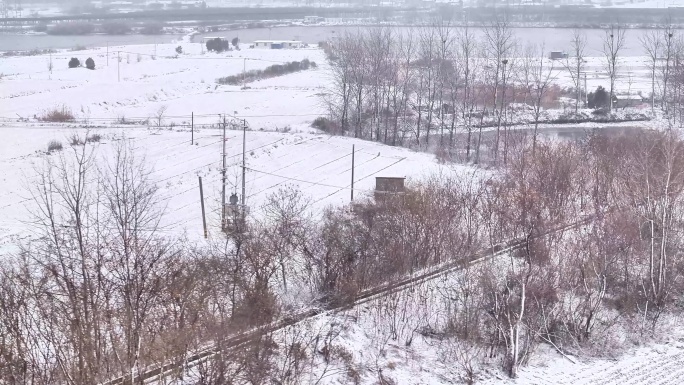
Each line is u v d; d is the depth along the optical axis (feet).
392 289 98.12
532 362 92.07
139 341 72.69
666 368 91.71
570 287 102.99
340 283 99.96
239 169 173.78
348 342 89.15
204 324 81.56
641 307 104.99
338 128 225.15
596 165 146.51
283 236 103.24
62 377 72.90
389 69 234.79
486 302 96.43
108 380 72.49
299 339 85.61
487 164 190.60
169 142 197.77
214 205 145.18
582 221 124.77
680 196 130.62
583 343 96.68
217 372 74.23
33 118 227.81
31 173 163.02
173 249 105.60
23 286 81.82
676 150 143.13
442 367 88.94
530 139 212.84
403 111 230.48
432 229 112.06
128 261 86.53
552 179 137.28
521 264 104.73
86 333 72.49
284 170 176.14
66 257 82.99
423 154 200.34
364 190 157.38
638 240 113.09
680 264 110.73
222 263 95.09
